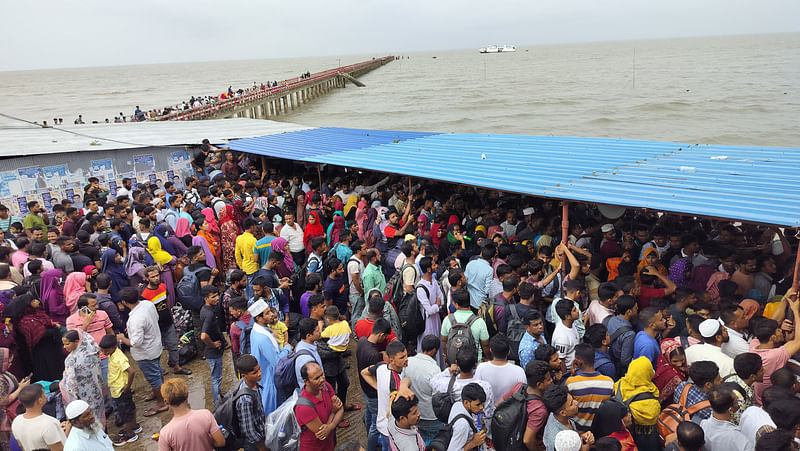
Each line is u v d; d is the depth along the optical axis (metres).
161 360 8.68
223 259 10.34
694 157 9.51
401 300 7.05
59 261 8.48
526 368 4.54
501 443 4.49
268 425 5.02
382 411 5.02
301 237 10.16
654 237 7.93
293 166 16.61
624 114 42.78
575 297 6.05
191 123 21.97
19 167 14.03
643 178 8.08
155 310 7.12
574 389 4.62
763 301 6.68
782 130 32.69
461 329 5.88
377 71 136.62
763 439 3.87
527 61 172.50
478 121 42.94
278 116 50.22
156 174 16.44
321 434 4.71
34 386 4.88
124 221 10.20
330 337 6.18
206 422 4.57
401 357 4.94
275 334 6.35
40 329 7.01
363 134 16.91
